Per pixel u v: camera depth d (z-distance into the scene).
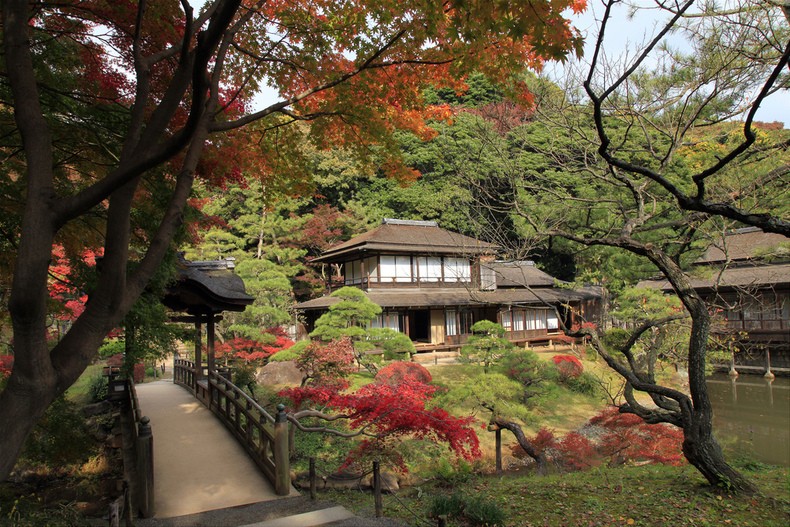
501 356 17.91
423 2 4.93
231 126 5.16
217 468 8.38
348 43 6.35
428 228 29.67
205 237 27.45
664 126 8.19
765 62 5.83
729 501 5.91
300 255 32.28
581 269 26.98
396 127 7.64
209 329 12.19
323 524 6.18
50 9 5.82
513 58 5.58
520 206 9.77
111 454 9.93
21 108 3.71
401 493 9.59
